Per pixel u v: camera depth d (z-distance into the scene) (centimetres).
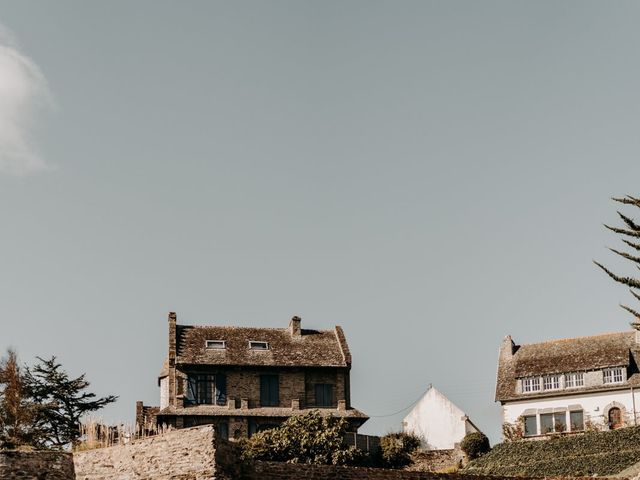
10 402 6388
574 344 7500
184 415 6594
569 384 7206
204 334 7081
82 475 3180
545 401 7225
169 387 6725
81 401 6925
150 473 3067
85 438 3703
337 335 7269
